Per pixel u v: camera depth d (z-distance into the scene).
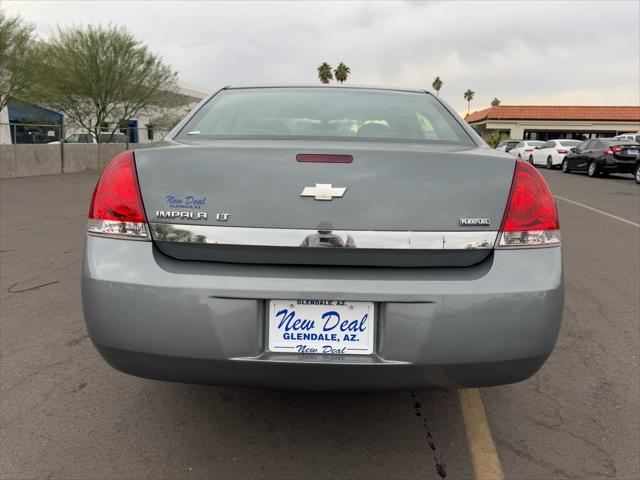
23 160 16.44
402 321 1.85
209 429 2.41
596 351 3.29
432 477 2.10
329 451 2.26
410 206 1.89
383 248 1.87
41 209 9.17
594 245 6.56
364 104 2.81
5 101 19.83
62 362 3.07
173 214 1.91
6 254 5.69
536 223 1.96
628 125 42.72
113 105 24.78
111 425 2.43
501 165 1.98
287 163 1.91
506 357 1.90
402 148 2.04
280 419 2.51
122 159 2.02
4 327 3.58
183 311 1.86
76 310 3.92
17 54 19.06
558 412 2.59
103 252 1.95
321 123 2.57
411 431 2.42
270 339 1.89
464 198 1.92
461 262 1.93
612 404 2.67
